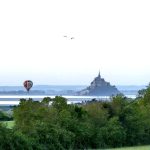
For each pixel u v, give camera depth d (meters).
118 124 156.38
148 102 183.25
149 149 146.38
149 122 165.25
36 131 129.38
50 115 141.50
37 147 125.62
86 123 146.88
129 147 152.75
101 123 153.88
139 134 161.88
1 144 116.38
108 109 163.38
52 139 131.38
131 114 162.88
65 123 141.62
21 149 120.31
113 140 152.62
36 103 145.62
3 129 119.06
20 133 122.50
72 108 150.88
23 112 140.88
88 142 146.12
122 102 165.88
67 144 136.50
